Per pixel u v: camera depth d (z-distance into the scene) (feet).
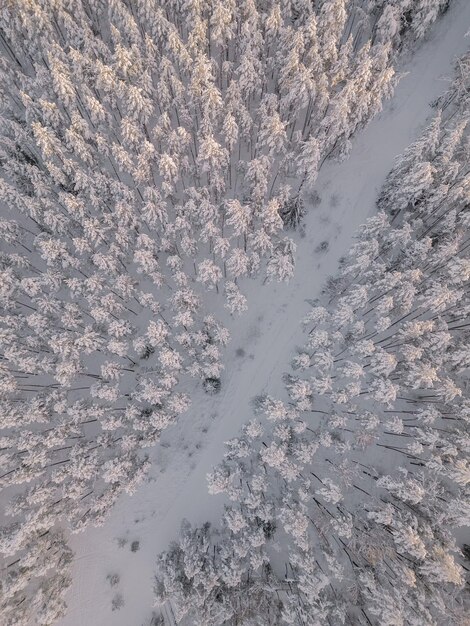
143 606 112.57
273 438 110.32
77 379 115.85
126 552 114.62
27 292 101.81
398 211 116.67
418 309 110.22
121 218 108.58
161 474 116.37
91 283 102.22
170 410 110.52
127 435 104.01
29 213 111.55
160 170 107.55
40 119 112.37
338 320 102.47
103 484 112.27
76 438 111.45
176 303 107.24
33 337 102.58
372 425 98.22
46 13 111.65
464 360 98.58
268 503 99.09
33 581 110.93
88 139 112.57
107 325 113.09
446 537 92.94
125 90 109.19
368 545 96.12
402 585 92.84
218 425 116.88
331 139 113.29
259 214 109.29
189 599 97.25
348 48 106.22
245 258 105.50
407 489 94.02
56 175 105.29
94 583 113.19
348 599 104.22
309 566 93.15
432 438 95.35
